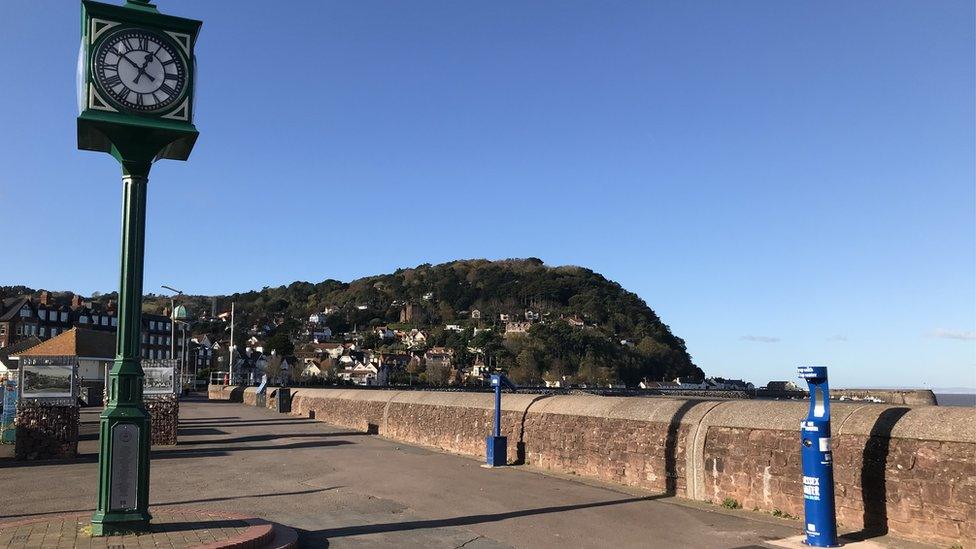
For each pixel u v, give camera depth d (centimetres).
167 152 845
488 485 1171
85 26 757
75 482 1249
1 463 1530
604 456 1212
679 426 1052
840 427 813
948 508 688
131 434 743
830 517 719
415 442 1975
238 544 688
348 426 2636
